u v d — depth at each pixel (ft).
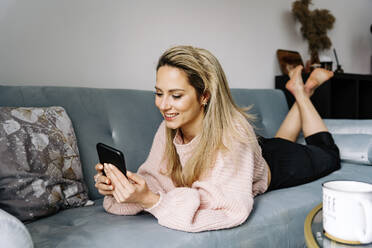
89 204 3.28
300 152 4.21
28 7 4.71
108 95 4.21
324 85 7.45
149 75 6.07
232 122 2.84
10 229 1.57
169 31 6.34
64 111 3.53
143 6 5.93
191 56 2.65
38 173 2.85
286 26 8.63
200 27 6.86
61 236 2.28
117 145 4.01
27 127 2.97
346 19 10.38
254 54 7.95
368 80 8.50
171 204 2.43
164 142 3.29
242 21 7.65
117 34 5.62
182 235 2.29
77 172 3.28
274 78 8.43
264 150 4.05
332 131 5.56
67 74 5.12
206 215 2.42
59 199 2.96
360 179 4.03
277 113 6.08
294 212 2.95
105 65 5.51
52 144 3.08
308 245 1.71
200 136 2.93
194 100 2.71
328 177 4.25
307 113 5.18
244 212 2.49
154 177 3.22
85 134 3.77
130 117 4.23
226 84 2.92
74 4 5.13
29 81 4.78
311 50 8.84
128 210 2.77
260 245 2.65
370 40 11.30
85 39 5.27
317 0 9.37
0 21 4.49
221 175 2.72
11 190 2.65
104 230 2.36
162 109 2.68
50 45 4.94
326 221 1.77
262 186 3.31
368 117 9.25
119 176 2.37
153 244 2.15
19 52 4.67
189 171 2.93
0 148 2.70
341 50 10.30
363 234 1.62
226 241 2.43
